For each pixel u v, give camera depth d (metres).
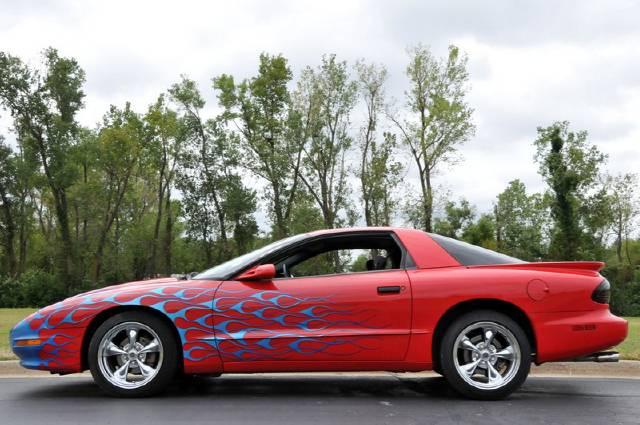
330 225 50.47
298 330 5.12
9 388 5.95
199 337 5.12
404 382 6.26
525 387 6.00
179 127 57.78
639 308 49.09
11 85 53.22
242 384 6.11
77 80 56.06
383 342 5.11
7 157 58.81
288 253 5.49
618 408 4.98
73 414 4.70
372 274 5.32
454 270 5.32
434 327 5.14
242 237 58.34
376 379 6.46
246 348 5.10
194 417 4.59
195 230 59.16
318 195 51.94
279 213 52.56
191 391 5.69
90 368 5.23
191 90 57.81
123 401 5.18
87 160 57.28
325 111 51.09
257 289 5.21
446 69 48.59
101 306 5.23
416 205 48.12
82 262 58.84
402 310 5.15
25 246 69.62
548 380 6.49
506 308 5.32
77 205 58.66
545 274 5.30
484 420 4.51
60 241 58.75
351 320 5.14
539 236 65.31
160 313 5.23
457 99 48.50
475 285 5.19
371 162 49.88
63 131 54.72
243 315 5.14
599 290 5.30
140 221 64.19
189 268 69.12
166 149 59.34
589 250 49.28
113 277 60.03
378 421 4.46
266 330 5.13
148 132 58.66
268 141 53.94
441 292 5.18
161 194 60.50
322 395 5.51
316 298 5.15
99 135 58.34
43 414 4.71
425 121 48.62
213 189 58.62
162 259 62.62
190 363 5.11
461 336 5.15
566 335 5.15
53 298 55.75
